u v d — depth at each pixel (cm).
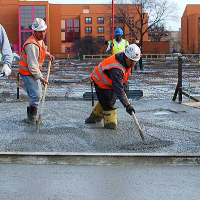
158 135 571
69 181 392
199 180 394
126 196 353
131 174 414
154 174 414
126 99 543
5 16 6856
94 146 508
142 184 383
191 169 431
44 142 526
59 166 443
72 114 750
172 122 671
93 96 889
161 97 1066
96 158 449
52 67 2956
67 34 7656
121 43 988
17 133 583
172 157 447
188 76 1891
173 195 354
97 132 587
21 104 900
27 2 6712
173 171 423
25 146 504
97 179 398
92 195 355
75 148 498
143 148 493
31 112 654
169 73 2136
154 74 2066
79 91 1228
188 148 497
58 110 799
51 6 7056
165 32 7019
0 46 540
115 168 436
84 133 579
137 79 1725
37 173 417
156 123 660
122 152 480
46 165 447
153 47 6438
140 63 2464
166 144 510
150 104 889
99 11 7538
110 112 605
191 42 7688
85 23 7419
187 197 349
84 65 3300
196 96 1045
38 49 627
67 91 1225
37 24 627
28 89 652
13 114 753
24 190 367
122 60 555
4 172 420
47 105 876
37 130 590
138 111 790
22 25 6731
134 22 6231
